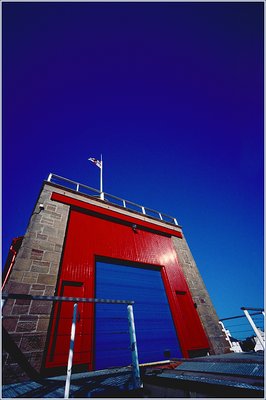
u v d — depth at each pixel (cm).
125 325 687
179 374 350
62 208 805
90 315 620
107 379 380
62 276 638
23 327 493
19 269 571
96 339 605
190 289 951
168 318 805
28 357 462
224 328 905
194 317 867
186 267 1041
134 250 912
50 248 664
